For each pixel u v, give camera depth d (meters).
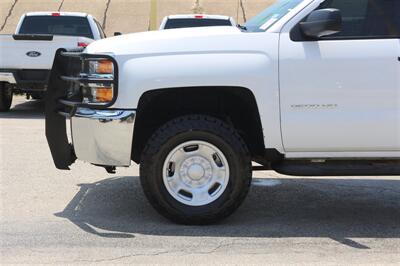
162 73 4.64
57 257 4.16
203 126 4.72
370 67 4.71
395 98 4.73
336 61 4.70
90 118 4.69
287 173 4.86
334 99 4.73
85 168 7.10
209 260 4.14
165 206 4.80
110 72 4.67
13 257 4.16
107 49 4.75
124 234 4.68
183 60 4.67
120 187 6.26
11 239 4.53
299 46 4.72
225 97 4.98
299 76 4.70
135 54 4.70
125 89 4.66
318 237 4.71
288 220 5.19
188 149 4.80
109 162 4.80
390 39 4.76
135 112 4.67
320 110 4.74
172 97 4.99
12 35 11.03
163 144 4.71
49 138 5.18
